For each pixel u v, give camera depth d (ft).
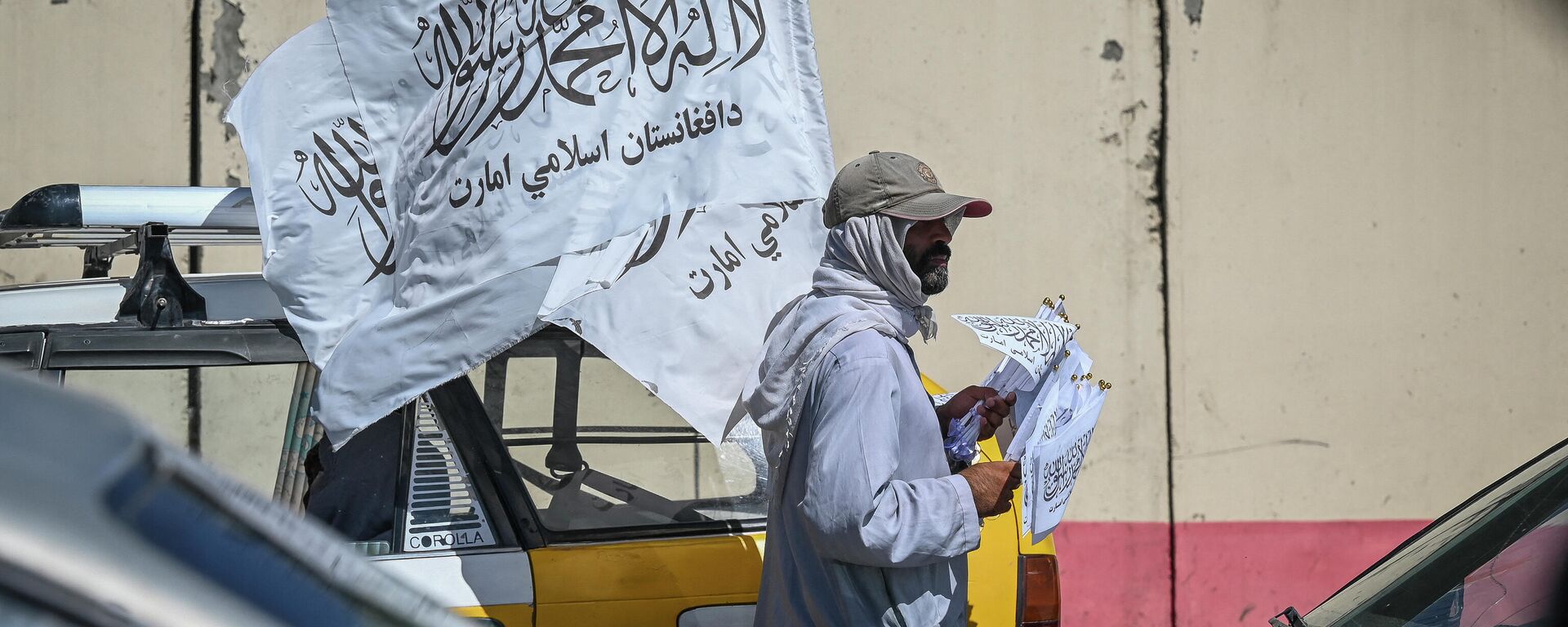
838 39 16.81
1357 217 17.97
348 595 3.56
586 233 8.14
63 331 8.38
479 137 8.39
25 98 15.20
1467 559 7.33
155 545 2.92
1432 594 7.22
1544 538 7.09
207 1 15.55
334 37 8.95
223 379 8.70
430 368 8.13
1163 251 17.46
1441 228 18.20
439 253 8.38
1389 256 18.03
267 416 8.76
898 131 16.93
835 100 16.81
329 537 3.76
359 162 8.92
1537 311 18.44
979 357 16.90
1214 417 17.49
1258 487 17.58
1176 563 17.26
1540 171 18.45
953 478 7.08
